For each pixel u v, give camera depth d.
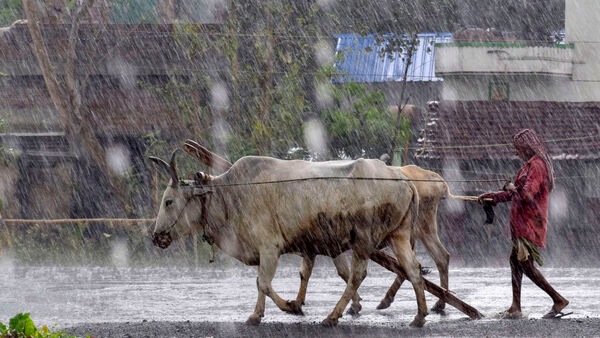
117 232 71.62
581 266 57.94
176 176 29.72
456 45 80.56
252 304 36.47
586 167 70.06
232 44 66.12
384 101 76.69
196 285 44.59
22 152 75.06
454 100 79.31
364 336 26.47
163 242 29.70
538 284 30.22
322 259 64.06
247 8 67.12
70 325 29.80
